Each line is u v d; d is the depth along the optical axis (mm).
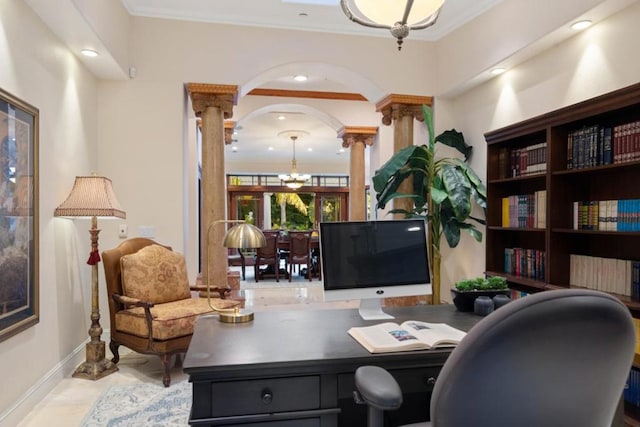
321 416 1397
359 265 1861
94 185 2955
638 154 2227
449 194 3680
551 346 850
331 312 2035
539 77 3338
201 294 3906
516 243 3416
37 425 2328
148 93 3805
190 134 5410
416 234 1973
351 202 6441
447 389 897
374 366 1326
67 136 3104
